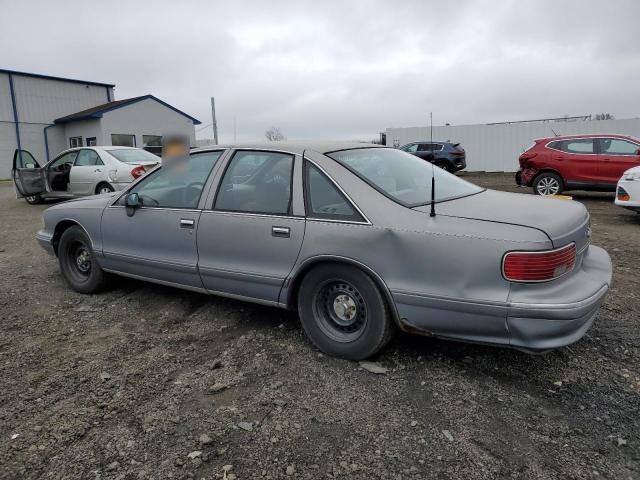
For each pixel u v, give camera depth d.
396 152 4.04
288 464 2.34
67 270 5.01
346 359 3.31
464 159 21.31
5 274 5.69
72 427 2.66
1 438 2.58
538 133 23.47
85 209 4.73
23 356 3.53
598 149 11.38
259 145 3.76
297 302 3.51
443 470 2.28
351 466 2.31
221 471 2.30
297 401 2.86
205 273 3.84
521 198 3.51
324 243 3.19
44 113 28.03
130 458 2.40
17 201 14.08
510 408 2.75
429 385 3.00
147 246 4.22
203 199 3.87
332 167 3.34
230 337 3.78
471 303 2.76
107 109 25.11
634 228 7.99
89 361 3.44
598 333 3.65
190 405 2.85
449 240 2.82
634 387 2.93
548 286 2.69
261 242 3.49
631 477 2.21
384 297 3.08
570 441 2.46
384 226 3.01
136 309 4.44
